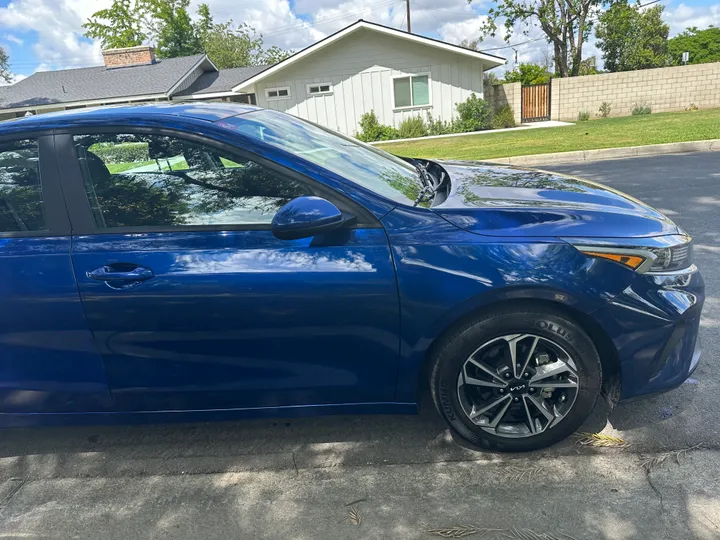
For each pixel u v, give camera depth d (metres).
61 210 2.27
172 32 37.97
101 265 2.19
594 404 2.28
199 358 2.28
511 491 2.17
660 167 8.53
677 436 2.41
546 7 26.80
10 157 2.30
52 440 2.76
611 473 2.22
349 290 2.14
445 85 18.22
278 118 2.88
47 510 2.27
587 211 2.30
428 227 2.17
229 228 2.21
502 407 2.31
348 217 2.17
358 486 2.27
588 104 19.81
